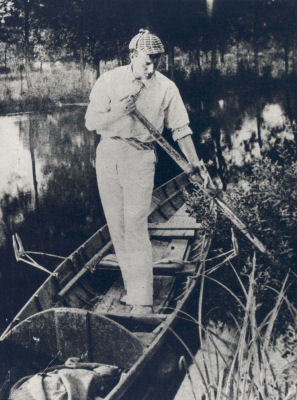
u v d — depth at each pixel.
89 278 3.86
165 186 5.45
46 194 5.67
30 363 2.83
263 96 6.41
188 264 3.88
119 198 3.30
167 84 3.18
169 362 3.11
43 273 4.96
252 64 6.50
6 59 5.91
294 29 6.29
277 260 3.42
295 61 6.29
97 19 6.29
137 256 3.29
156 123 3.23
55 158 6.05
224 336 3.40
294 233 3.53
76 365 2.74
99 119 3.11
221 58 6.63
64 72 6.23
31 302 3.24
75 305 3.57
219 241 4.04
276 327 3.28
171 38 6.79
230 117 6.54
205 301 3.76
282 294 2.29
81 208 5.81
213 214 3.95
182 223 4.62
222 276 3.77
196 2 6.67
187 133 3.26
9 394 2.62
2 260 4.94
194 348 3.34
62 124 6.23
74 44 6.23
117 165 3.20
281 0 6.21
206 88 6.79
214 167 6.14
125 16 6.43
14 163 5.85
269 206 3.67
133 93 3.11
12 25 5.88
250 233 3.41
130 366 2.77
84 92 6.29
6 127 5.91
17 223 5.30
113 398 2.39
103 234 4.30
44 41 6.05
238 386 2.05
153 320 3.11
